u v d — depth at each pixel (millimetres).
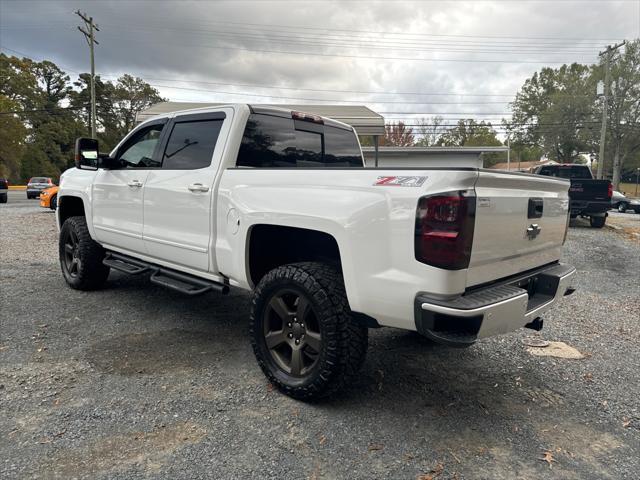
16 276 6152
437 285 2354
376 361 3688
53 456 2346
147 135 4402
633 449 2562
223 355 3680
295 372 2973
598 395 3191
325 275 2834
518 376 3471
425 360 3730
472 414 2889
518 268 2969
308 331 2900
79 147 4410
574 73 56812
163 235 3996
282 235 3402
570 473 2334
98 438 2514
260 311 3117
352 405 2951
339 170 2785
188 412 2809
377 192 2559
